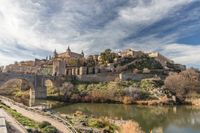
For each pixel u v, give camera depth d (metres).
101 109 113.31
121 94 147.88
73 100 144.12
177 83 161.62
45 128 44.12
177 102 145.38
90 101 145.00
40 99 142.00
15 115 52.72
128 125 62.50
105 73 190.62
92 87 166.00
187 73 179.38
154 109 118.75
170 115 100.00
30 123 46.50
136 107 125.44
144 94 150.75
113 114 97.38
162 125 79.44
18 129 38.94
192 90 165.25
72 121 61.66
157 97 147.25
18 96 145.88
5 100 98.06
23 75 147.25
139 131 62.66
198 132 70.81
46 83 190.88
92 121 63.47
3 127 35.53
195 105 139.38
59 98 146.62
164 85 167.12
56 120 54.38
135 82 173.75
